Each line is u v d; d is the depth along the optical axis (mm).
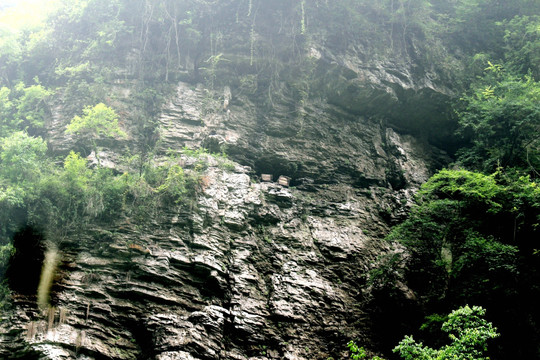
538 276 16344
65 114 19641
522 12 26438
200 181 17375
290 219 18406
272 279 16141
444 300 16766
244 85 21922
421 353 12312
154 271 14625
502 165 19984
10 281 13586
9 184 15594
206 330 13695
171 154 18656
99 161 17578
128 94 20656
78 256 14594
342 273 17203
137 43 22141
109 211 15859
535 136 19906
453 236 17422
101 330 13164
